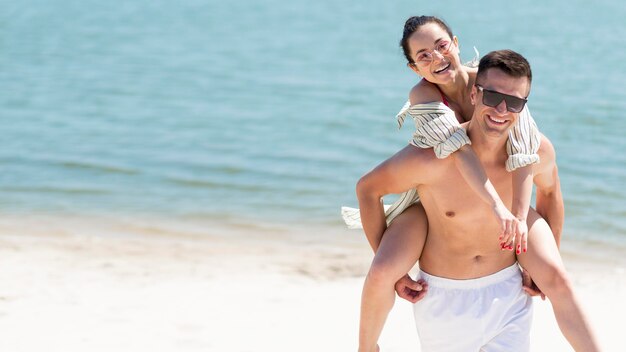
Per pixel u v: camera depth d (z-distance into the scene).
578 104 20.61
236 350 7.67
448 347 5.73
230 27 36.53
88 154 16.83
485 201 5.33
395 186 5.71
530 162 5.33
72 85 24.47
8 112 20.94
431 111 5.60
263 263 10.54
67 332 8.01
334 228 12.43
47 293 9.09
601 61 26.28
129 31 35.78
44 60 28.77
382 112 20.70
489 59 5.21
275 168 15.98
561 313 5.51
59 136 18.42
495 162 5.45
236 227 12.42
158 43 32.50
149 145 17.70
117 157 16.64
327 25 36.59
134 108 21.52
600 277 10.23
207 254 10.93
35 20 39.19
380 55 28.98
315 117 20.27
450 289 5.65
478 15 37.94
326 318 8.52
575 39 30.62
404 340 8.00
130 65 27.80
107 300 8.93
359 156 16.94
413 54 5.79
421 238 5.74
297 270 10.25
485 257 5.61
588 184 14.46
